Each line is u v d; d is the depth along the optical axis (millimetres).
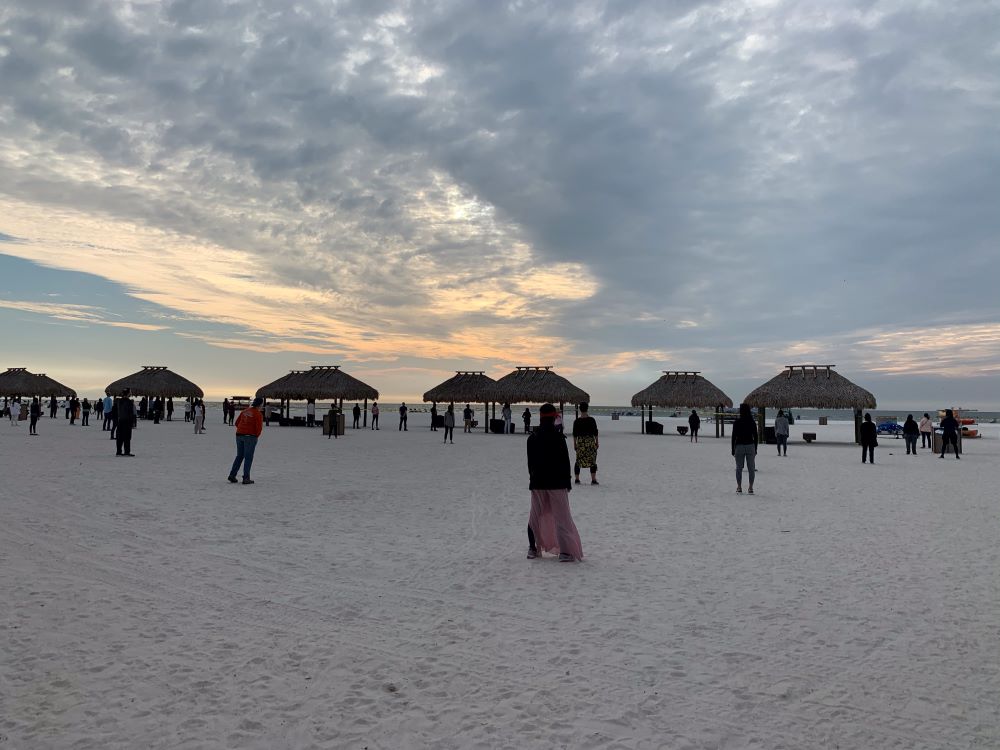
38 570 6551
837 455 26781
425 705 3795
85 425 38781
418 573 6855
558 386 40188
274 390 46375
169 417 50812
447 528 9430
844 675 4281
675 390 42469
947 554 7926
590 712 3729
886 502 12523
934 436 27609
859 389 35375
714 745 3379
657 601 5918
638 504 12047
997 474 18484
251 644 4738
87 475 14391
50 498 10922
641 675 4258
